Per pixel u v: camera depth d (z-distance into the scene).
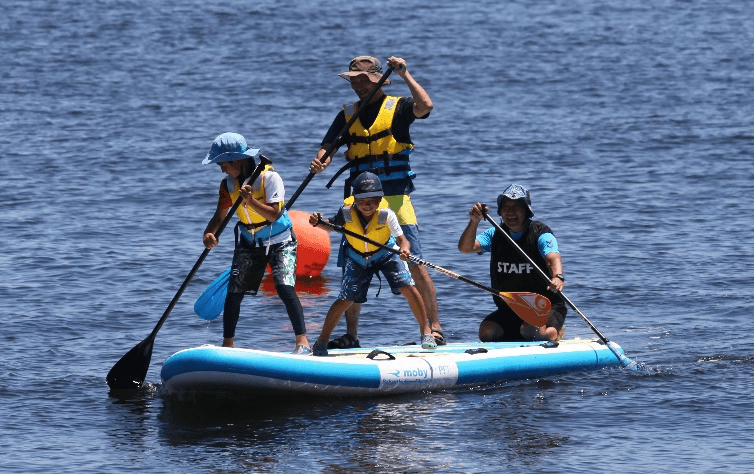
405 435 24.05
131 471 21.97
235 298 27.84
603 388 27.75
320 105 77.75
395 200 30.78
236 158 27.09
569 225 47.59
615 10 126.81
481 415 25.53
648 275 40.03
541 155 62.62
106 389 27.77
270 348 32.09
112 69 91.38
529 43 104.31
